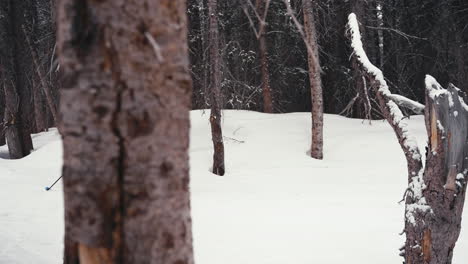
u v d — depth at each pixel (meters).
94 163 1.34
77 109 1.35
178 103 1.46
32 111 25.06
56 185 11.39
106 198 1.35
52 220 7.87
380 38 22.77
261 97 23.27
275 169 13.05
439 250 3.58
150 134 1.38
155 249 1.40
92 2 1.32
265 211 8.62
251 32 21.19
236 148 14.91
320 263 5.67
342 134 16.28
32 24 19.06
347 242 6.54
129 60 1.34
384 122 17.58
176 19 1.46
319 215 8.23
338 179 11.93
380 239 6.65
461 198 3.54
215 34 12.72
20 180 11.91
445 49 18.31
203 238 6.88
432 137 3.51
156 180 1.39
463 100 3.60
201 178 12.14
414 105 3.94
